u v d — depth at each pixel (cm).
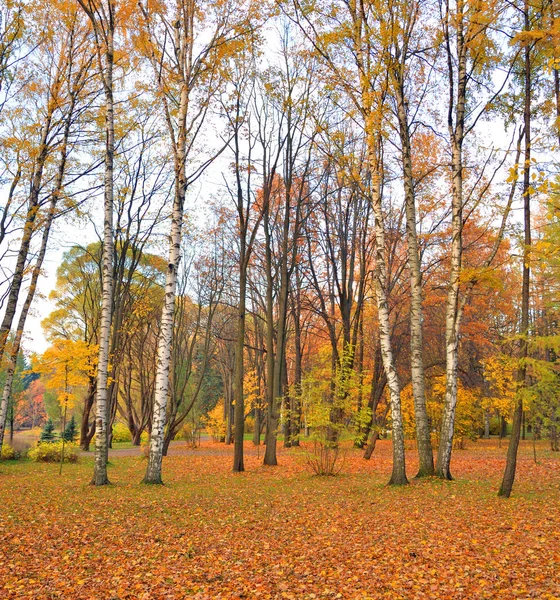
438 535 761
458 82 1298
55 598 541
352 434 1583
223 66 1369
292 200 2400
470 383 2400
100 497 1090
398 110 1365
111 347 2425
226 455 2473
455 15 1135
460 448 2622
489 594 524
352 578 593
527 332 1020
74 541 750
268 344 1984
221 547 731
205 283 2900
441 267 2066
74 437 3391
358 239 2388
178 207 1331
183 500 1073
